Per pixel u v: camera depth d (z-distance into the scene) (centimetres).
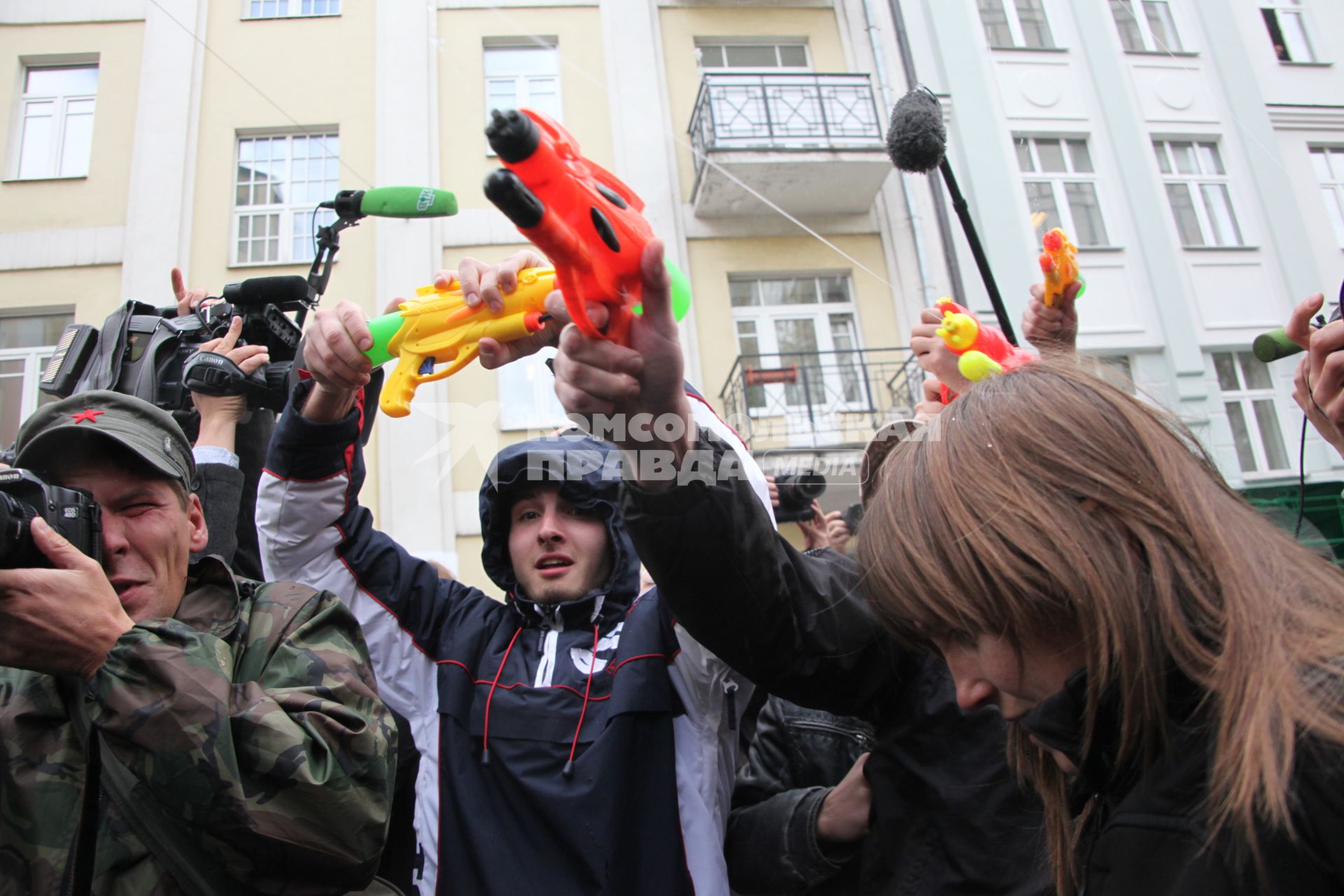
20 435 118
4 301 599
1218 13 665
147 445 115
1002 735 116
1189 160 662
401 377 101
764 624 109
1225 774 60
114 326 178
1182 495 71
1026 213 641
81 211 613
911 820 120
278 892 102
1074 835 84
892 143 176
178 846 101
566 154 75
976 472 78
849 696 125
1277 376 636
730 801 157
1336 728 57
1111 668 70
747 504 104
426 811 138
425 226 578
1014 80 660
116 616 101
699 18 707
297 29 622
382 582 148
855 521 250
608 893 122
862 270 668
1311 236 642
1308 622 63
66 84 632
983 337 129
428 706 147
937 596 78
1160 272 636
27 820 100
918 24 687
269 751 99
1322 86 667
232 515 147
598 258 77
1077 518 72
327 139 614
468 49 628
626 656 140
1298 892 56
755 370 647
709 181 647
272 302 171
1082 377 81
